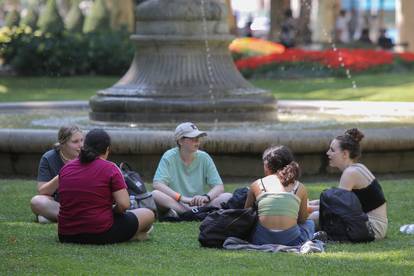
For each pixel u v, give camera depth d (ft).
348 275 47.44
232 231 54.34
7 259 50.16
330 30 286.66
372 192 57.16
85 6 323.78
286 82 192.24
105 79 209.97
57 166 62.95
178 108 95.20
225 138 79.61
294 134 80.59
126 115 96.89
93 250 52.75
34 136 81.30
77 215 54.19
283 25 269.44
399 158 84.28
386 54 209.87
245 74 202.49
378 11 371.76
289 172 54.24
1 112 120.98
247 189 61.87
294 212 53.98
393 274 47.78
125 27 233.14
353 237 55.98
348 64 200.95
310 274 47.44
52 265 48.65
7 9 371.97
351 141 57.82
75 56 213.66
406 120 106.11
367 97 163.12
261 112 98.32
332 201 56.65
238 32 314.55
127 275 46.68
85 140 54.85
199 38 97.35
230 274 47.11
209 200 64.64
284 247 53.16
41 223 62.18
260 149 80.18
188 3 97.60
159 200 64.34
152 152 80.33
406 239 57.72
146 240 56.34
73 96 177.58
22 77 212.23
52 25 231.91
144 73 98.58
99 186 54.03
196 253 52.65
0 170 84.28
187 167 65.82
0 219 63.93
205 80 97.04
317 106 122.11
